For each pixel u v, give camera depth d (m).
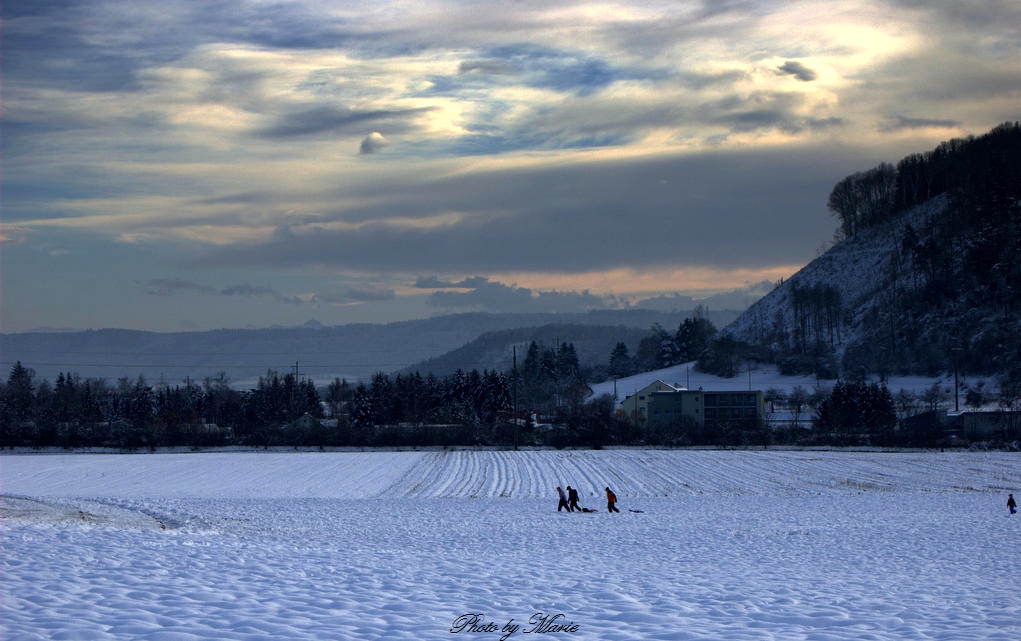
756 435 98.06
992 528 35.31
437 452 91.75
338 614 12.39
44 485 65.62
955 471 74.00
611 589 16.00
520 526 35.41
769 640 11.70
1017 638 12.13
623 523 37.28
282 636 10.87
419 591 14.91
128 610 11.94
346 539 28.11
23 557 16.56
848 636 12.12
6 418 106.06
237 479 70.56
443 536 30.23
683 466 79.12
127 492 60.53
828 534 32.50
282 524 33.78
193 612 12.00
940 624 13.20
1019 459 82.31
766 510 46.72
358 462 83.19
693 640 11.66
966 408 122.25
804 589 17.08
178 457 86.62
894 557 25.03
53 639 10.29
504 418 133.50
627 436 98.88
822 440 96.06
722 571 20.59
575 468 78.00
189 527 29.80
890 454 87.69
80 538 20.72
